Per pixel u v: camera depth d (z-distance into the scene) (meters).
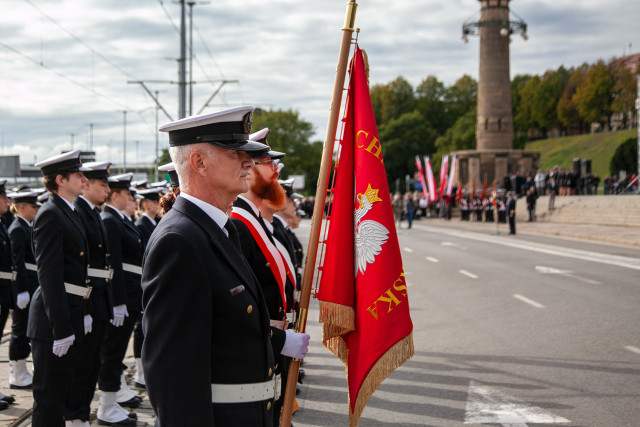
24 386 6.73
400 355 3.64
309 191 97.06
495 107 50.62
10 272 6.99
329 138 3.52
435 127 98.56
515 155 50.56
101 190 5.66
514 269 16.48
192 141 2.54
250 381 2.49
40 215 4.88
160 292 2.30
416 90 100.56
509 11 50.38
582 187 40.91
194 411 2.25
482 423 5.57
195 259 2.33
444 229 37.53
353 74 3.96
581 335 8.79
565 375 6.93
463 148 83.50
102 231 5.68
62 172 5.05
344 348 3.89
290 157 93.75
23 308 6.83
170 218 2.46
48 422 4.85
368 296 3.70
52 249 4.80
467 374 7.09
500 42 50.22
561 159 92.88
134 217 8.70
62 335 4.71
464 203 48.09
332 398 6.47
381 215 3.75
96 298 5.48
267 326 2.60
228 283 2.43
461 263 18.30
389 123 93.25
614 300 11.47
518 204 42.12
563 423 5.50
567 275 14.97
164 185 8.60
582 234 27.30
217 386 2.44
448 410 5.93
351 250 3.83
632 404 5.95
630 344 8.23
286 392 3.20
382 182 3.80
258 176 3.99
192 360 2.28
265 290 3.94
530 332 9.07
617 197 32.59
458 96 100.50
